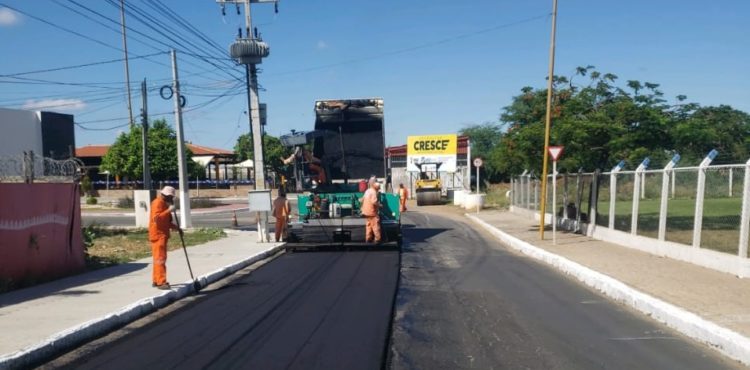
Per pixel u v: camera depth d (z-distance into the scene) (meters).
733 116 19.23
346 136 19.52
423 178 46.38
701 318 8.28
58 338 7.28
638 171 16.47
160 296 10.01
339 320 8.78
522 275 13.29
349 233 17.19
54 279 11.98
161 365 6.70
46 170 12.55
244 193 59.19
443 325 8.62
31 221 11.49
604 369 6.63
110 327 8.35
